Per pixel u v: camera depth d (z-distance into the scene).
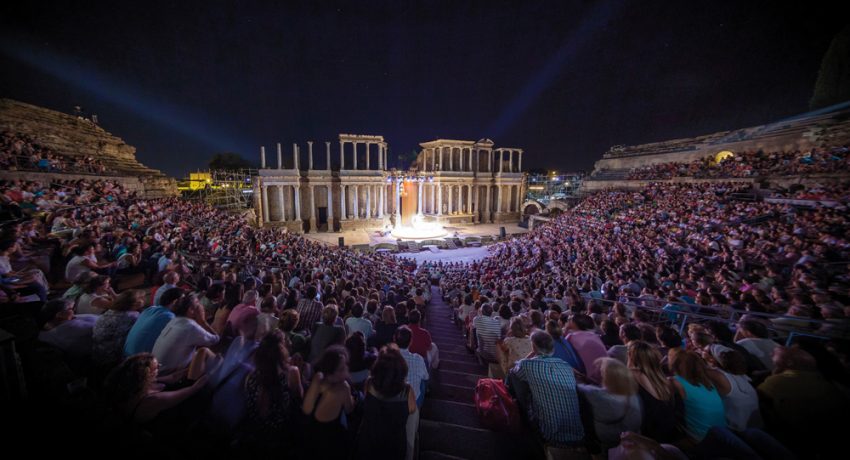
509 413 5.25
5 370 3.91
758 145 37.41
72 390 4.25
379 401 3.90
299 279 13.66
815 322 6.98
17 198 16.39
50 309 5.35
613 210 38.38
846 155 27.89
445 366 9.00
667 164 45.97
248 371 4.64
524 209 69.25
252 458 4.07
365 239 50.59
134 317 5.45
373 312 9.98
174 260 10.89
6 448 3.43
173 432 4.28
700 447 3.81
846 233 17.59
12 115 28.28
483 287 16.83
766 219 23.62
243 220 36.34
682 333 9.39
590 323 6.36
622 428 4.13
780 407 4.07
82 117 37.00
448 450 5.09
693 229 24.88
